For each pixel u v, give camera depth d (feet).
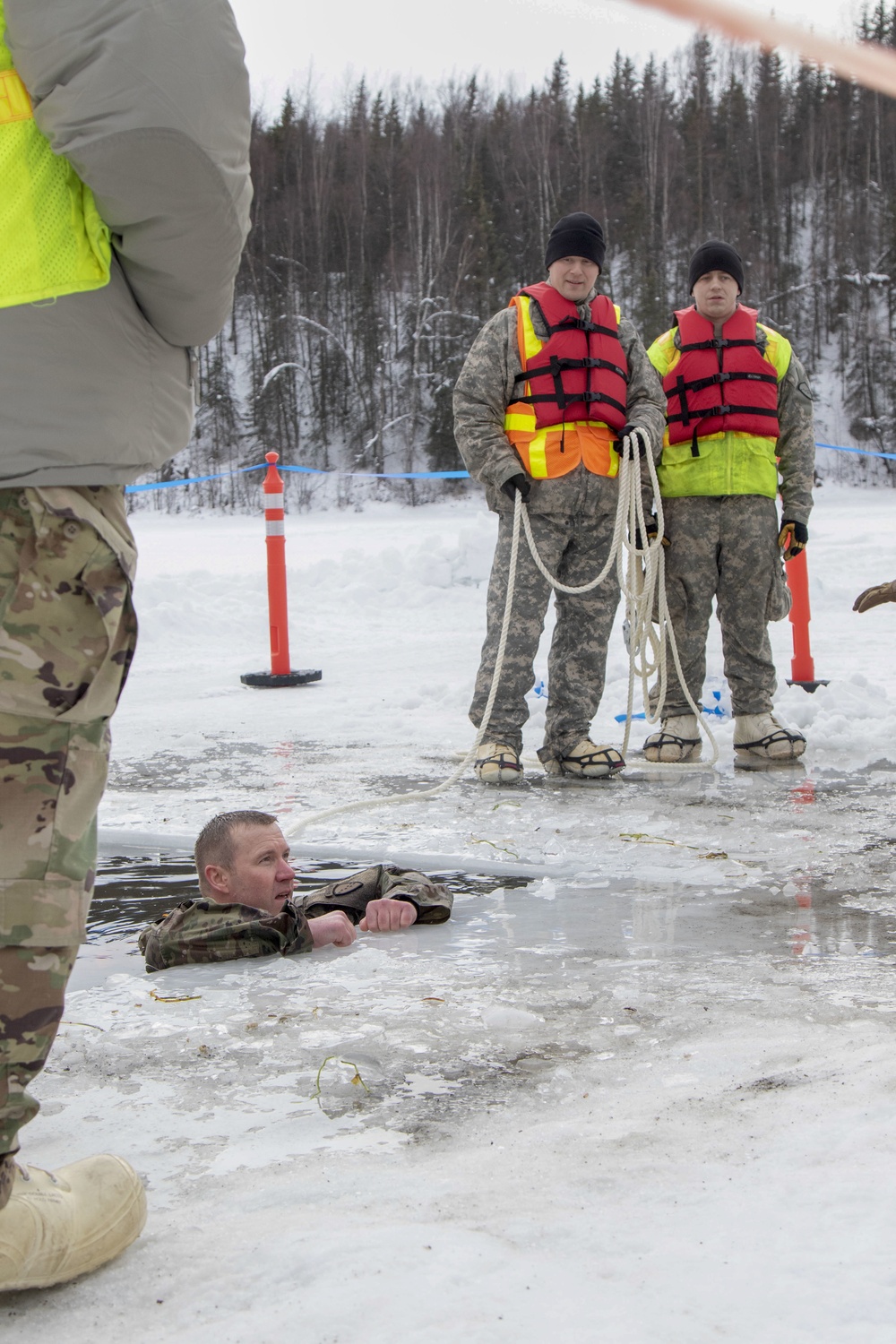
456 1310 3.95
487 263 164.86
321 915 9.73
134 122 3.82
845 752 17.63
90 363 4.16
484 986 7.82
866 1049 6.29
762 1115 5.51
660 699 16.58
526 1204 4.72
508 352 16.22
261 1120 5.73
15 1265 4.07
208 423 161.58
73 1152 5.40
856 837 12.21
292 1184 4.96
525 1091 6.01
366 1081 6.20
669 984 7.75
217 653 32.07
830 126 176.14
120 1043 6.82
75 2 3.85
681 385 17.07
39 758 4.14
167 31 3.84
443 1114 5.75
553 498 16.17
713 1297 3.99
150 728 20.89
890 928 9.02
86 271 4.14
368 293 162.81
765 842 12.05
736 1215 4.54
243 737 19.90
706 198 176.96
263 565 58.59
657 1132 5.39
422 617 38.93
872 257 169.99
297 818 13.67
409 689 24.82
